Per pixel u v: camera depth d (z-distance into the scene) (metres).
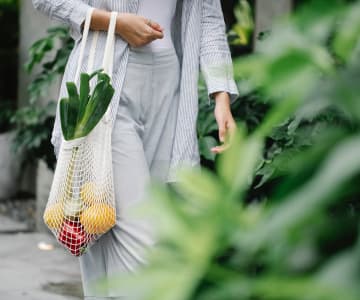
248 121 4.31
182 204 1.08
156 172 3.52
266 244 1.05
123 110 3.40
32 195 7.58
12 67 8.41
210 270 1.02
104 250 3.45
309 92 1.06
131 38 3.38
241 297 0.99
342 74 1.06
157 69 3.46
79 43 3.47
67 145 3.22
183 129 3.49
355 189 0.99
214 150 3.33
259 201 3.41
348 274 0.93
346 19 1.05
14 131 7.44
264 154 3.82
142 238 3.28
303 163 1.05
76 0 3.44
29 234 6.39
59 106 3.27
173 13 3.53
